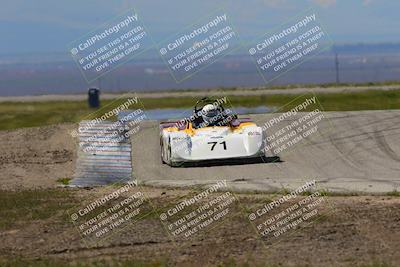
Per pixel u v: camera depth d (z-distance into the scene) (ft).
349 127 313.53
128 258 138.10
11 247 150.51
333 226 155.33
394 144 279.90
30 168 264.93
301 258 132.46
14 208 192.03
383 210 167.63
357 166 244.63
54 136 327.26
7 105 651.25
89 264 134.31
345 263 127.75
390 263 126.41
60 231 163.73
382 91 561.84
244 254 137.28
